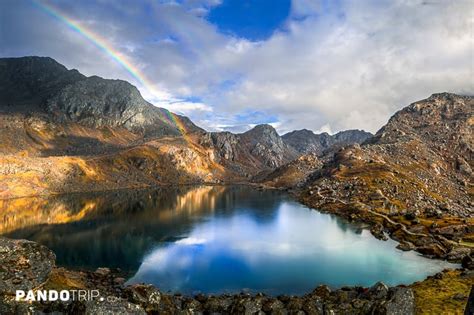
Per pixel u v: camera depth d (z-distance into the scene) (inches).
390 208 7096.5
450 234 4928.6
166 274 3661.4
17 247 2305.6
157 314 2352.4
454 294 2610.7
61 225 6348.4
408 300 2359.7
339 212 7711.6
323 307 2448.3
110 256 4350.4
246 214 7839.6
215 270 3799.2
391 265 3959.2
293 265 3988.7
